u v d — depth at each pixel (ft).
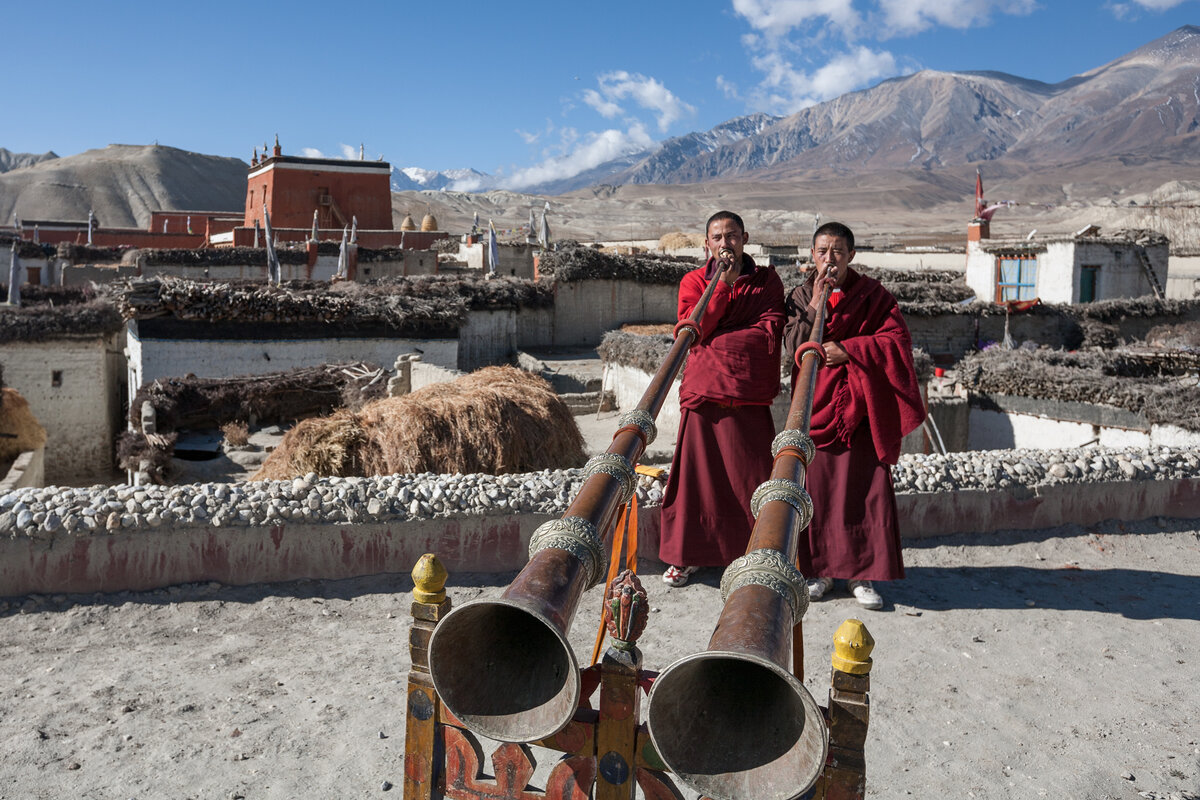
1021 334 101.45
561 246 108.78
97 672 14.61
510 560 19.21
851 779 6.59
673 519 18.52
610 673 7.14
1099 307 103.35
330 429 28.53
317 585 18.16
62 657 15.10
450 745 7.83
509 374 33.14
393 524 18.53
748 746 6.12
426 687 7.78
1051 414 44.62
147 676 14.51
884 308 17.39
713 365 17.67
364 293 73.15
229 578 17.90
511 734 6.36
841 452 17.75
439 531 18.78
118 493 17.99
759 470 18.03
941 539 22.18
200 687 14.17
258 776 11.71
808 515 7.29
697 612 17.66
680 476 18.39
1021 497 22.90
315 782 11.61
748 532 18.15
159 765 11.91
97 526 17.17
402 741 12.61
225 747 12.39
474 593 18.03
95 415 71.87
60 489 18.25
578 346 106.01
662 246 174.19
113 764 11.89
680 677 6.09
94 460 72.13
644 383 56.44
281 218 177.37
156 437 46.50
